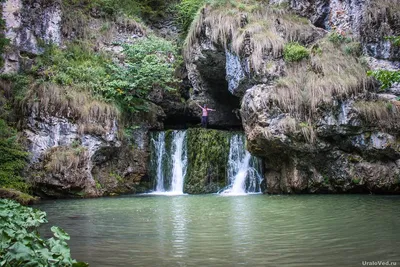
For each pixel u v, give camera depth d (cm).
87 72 1567
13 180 1254
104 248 534
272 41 1328
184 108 1830
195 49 1600
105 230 660
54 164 1298
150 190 1593
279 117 1202
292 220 721
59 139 1363
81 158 1355
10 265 280
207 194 1396
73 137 1382
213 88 1817
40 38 1619
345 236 566
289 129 1177
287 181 1271
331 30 1456
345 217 732
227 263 454
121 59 1786
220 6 1495
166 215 827
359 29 1346
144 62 1675
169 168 1581
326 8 1505
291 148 1203
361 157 1188
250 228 654
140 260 473
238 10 1459
